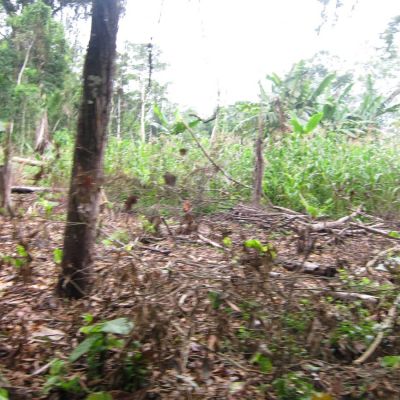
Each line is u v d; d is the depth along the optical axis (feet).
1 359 11.02
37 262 17.69
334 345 11.53
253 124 39.32
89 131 14.12
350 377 10.02
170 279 11.32
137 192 15.92
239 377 10.41
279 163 31.99
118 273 12.39
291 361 10.25
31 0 70.18
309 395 9.43
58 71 64.13
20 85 57.98
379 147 36.40
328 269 15.88
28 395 9.62
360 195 28.73
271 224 21.36
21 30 63.93
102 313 11.62
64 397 9.61
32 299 14.79
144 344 9.90
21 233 17.19
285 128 37.14
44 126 32.19
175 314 10.64
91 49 14.03
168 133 35.12
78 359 10.53
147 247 17.22
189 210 15.81
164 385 9.80
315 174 30.96
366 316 12.51
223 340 10.93
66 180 23.34
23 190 28.55
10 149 22.41
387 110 53.78
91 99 14.01
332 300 13.02
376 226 21.88
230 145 34.50
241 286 10.97
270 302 11.18
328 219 26.16
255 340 10.67
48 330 12.33
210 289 11.21
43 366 10.61
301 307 11.58
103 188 15.48
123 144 33.78
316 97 47.73
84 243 14.51
